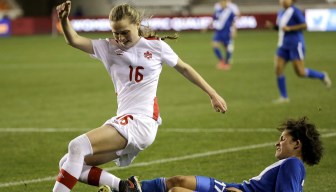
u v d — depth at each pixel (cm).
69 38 1611
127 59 1627
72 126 3259
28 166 2425
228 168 2338
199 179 1617
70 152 1563
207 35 10725
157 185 1634
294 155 1585
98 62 6769
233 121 3281
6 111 3772
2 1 12325
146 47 1641
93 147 1565
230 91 4441
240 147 2684
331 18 10475
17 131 3145
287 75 5222
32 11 12812
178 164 2414
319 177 2172
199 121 3303
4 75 5681
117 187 1619
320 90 4347
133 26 1612
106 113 3647
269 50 7725
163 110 3688
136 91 1634
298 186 1524
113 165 2409
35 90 4678
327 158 2425
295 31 3850
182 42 9388
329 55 6769
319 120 3216
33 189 2100
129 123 1596
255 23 11262
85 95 4397
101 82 5088
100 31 11288
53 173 2316
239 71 5684
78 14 12494
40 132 3109
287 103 3825
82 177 1630
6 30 11225
